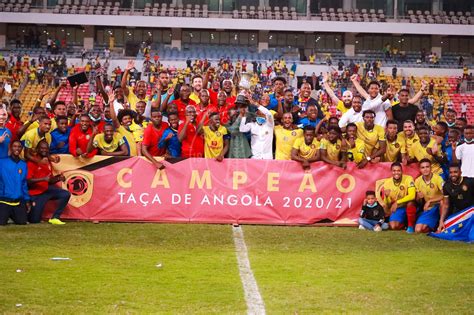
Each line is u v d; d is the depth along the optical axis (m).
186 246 11.23
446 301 7.96
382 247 11.47
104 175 13.80
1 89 17.20
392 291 8.39
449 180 12.75
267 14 54.94
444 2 56.31
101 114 14.66
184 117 14.54
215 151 13.96
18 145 13.04
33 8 54.12
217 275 9.10
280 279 8.94
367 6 56.50
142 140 14.14
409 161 13.68
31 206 13.39
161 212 13.80
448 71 52.91
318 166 13.80
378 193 13.70
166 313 7.38
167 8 56.31
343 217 13.80
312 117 14.46
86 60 52.31
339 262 10.09
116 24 54.28
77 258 10.04
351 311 7.52
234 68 52.22
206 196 13.80
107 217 13.77
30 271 9.14
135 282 8.66
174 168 13.79
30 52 53.78
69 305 7.60
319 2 56.25
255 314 7.38
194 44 56.81
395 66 53.41
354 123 13.85
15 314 7.26
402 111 14.76
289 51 55.78
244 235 12.43
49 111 16.41
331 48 57.00
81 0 55.34
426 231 13.09
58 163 13.74
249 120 14.08
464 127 14.05
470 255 10.80
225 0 56.34
